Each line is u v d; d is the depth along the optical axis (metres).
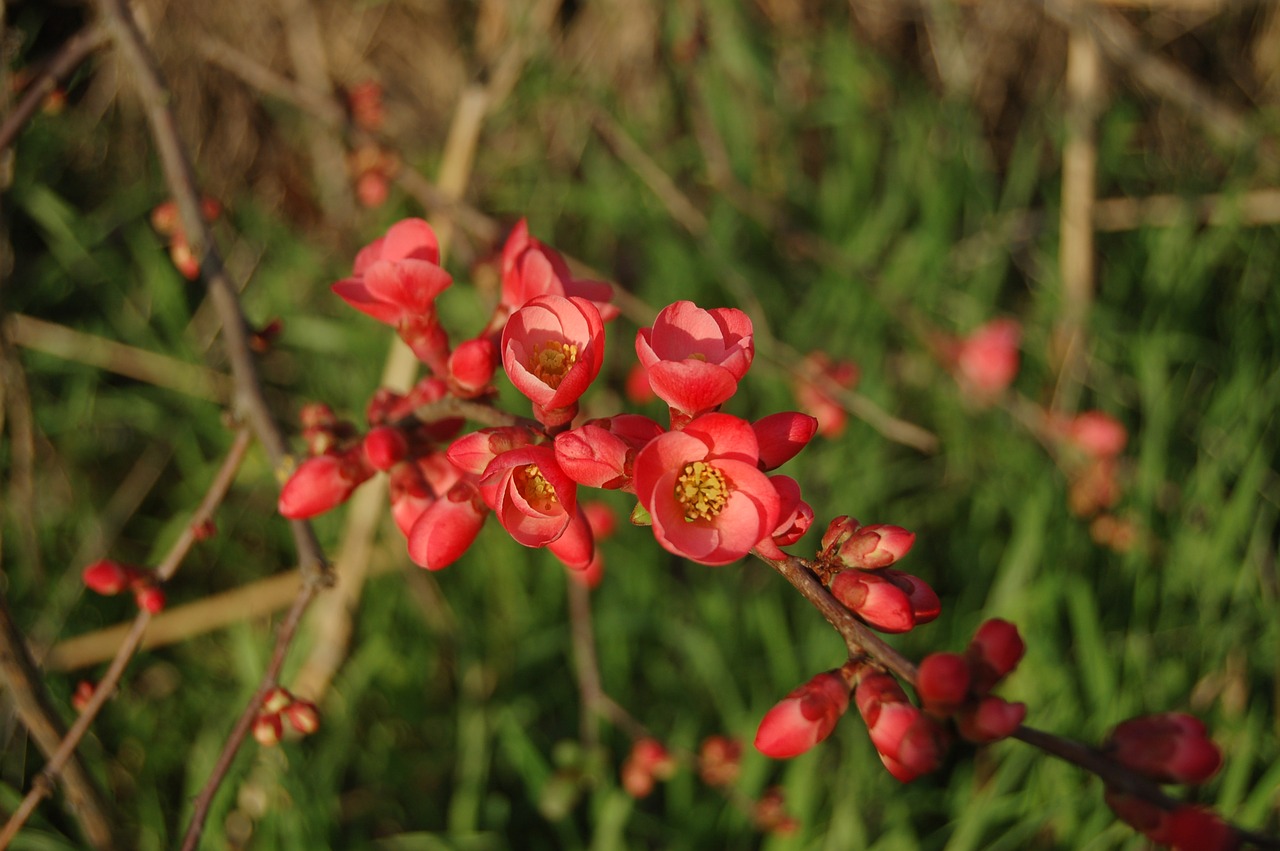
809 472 0.87
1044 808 0.68
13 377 0.69
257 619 0.82
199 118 1.05
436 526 0.51
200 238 0.63
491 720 0.77
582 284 0.54
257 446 0.88
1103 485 0.80
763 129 1.08
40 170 0.95
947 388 0.90
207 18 1.03
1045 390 0.93
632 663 0.82
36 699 0.57
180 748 0.76
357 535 0.76
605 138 1.04
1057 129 1.01
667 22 1.03
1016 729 0.46
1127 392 0.92
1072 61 0.95
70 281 0.94
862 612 0.48
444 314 0.94
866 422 0.87
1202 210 0.92
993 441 0.87
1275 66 1.07
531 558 0.84
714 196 1.02
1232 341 0.88
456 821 0.72
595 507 0.73
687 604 0.83
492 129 1.07
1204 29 1.08
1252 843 0.45
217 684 0.80
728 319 0.49
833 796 0.72
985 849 0.69
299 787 0.68
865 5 1.08
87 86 1.00
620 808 0.70
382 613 0.81
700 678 0.80
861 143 1.00
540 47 0.99
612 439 0.47
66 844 0.68
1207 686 0.73
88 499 0.86
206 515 0.59
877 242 0.96
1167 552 0.78
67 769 0.58
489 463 0.48
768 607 0.79
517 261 0.54
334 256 1.05
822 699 0.47
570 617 0.82
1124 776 0.45
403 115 1.11
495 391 0.54
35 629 0.77
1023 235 0.96
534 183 1.05
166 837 0.72
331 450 0.55
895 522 0.86
